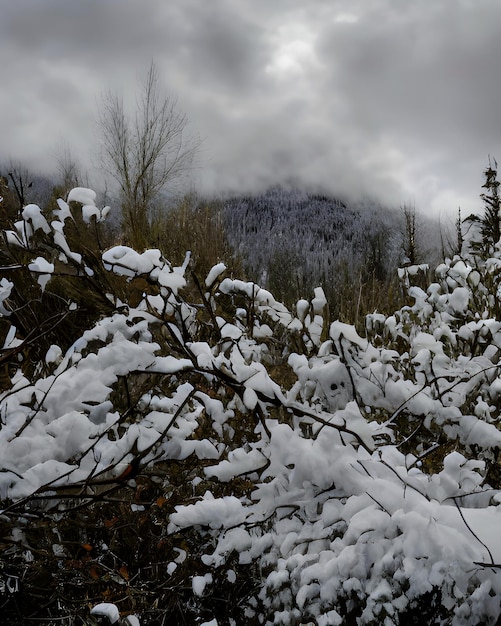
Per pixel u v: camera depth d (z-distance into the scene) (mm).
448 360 2350
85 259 2184
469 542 1400
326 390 2066
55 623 1882
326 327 2596
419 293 3035
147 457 1840
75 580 1893
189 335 2232
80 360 1923
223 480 1728
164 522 1938
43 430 1836
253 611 1733
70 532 1938
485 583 1340
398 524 1448
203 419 2068
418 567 1383
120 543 1962
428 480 1642
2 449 1782
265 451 1741
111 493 1796
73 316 2568
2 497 1726
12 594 1864
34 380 2168
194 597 1875
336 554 1525
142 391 1974
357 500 1555
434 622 1364
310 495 1667
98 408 1876
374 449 1761
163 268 2102
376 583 1420
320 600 1469
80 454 1827
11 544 1828
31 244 2188
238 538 1689
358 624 1411
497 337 2572
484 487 1748
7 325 2430
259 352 2404
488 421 2123
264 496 1709
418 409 1978
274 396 1817
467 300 2900
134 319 2158
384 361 2119
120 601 1775
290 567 1547
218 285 2461
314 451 1675
